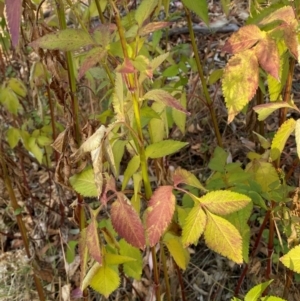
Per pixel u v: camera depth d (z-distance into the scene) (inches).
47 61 22.6
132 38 20.5
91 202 42.6
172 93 31.1
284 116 23.9
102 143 16.8
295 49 17.0
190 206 27.5
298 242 22.6
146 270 32.9
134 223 18.6
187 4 26.8
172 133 45.4
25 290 37.4
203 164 45.8
